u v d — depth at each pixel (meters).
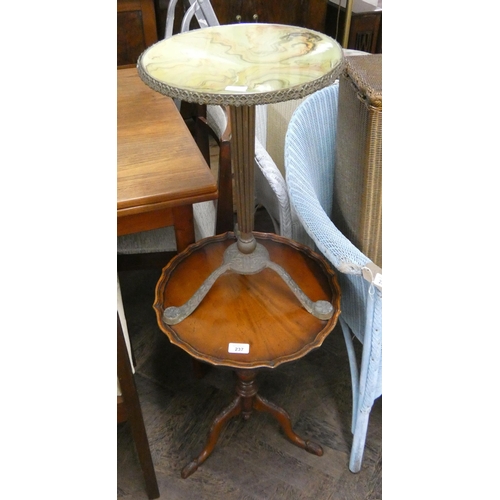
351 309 0.97
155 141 1.07
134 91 1.31
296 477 1.10
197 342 0.82
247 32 0.79
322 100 1.09
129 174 0.95
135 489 1.08
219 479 1.09
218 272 0.87
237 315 0.87
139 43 1.87
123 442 1.18
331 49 0.70
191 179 0.93
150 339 1.44
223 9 1.93
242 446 1.16
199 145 1.40
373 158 0.80
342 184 1.01
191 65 0.67
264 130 1.44
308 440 1.13
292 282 0.87
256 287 0.93
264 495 1.07
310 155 1.05
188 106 2.02
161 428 1.20
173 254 1.20
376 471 1.11
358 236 0.93
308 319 0.86
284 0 1.97
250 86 0.58
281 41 0.75
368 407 0.96
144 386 1.30
